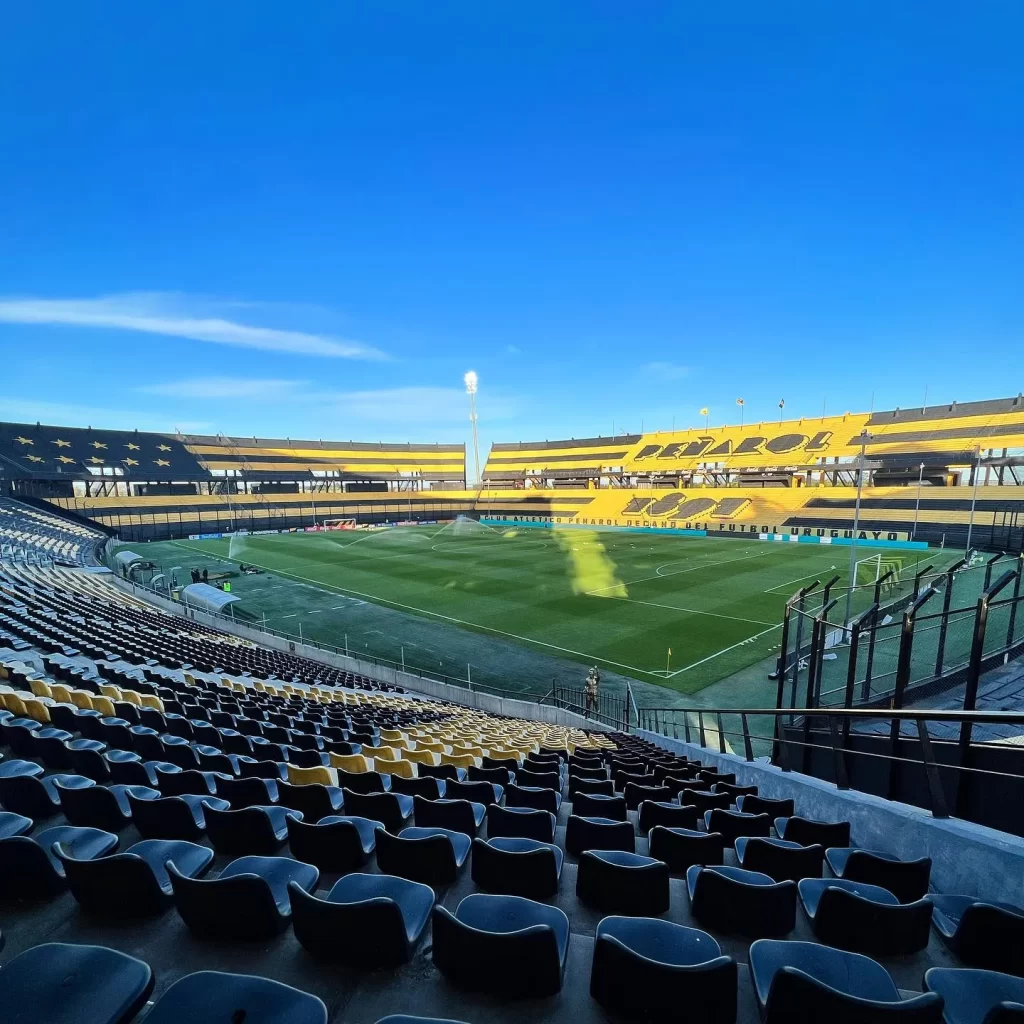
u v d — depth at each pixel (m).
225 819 4.80
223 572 46.25
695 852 5.02
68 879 3.63
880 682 12.57
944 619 10.30
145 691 13.46
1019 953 3.24
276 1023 2.39
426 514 92.88
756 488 76.31
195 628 28.80
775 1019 2.42
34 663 16.22
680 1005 2.62
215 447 86.94
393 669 24.83
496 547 61.00
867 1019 2.24
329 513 85.25
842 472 70.69
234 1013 2.44
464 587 40.59
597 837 5.25
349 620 32.72
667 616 32.19
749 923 3.77
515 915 3.49
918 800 7.46
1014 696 9.49
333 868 4.61
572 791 7.91
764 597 36.12
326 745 9.81
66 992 2.56
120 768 6.65
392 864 4.43
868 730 9.16
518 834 5.64
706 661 25.34
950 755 6.96
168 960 3.35
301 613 34.28
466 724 15.98
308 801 6.00
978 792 6.63
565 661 25.94
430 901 3.65
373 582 42.62
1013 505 54.81
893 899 3.96
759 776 9.30
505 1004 3.01
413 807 6.25
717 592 37.72
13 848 3.71
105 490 70.94
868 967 3.03
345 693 19.09
